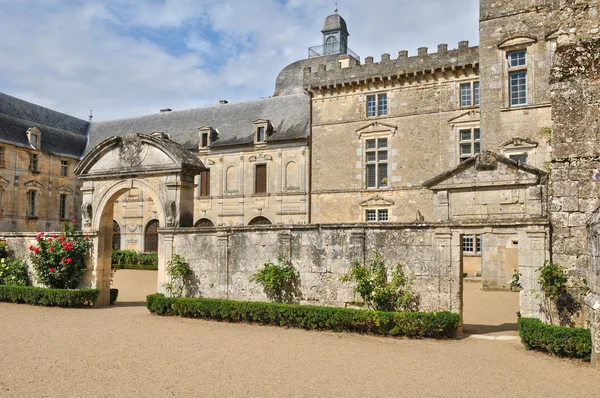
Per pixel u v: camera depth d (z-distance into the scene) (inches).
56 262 611.2
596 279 358.0
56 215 1547.7
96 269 613.6
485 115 812.0
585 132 408.5
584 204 402.9
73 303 585.0
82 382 276.8
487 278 833.5
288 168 1268.5
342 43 1927.9
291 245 499.5
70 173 1603.1
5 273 652.1
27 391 259.9
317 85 1208.2
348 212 1168.2
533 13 788.0
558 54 424.2
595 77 409.1
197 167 591.8
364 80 1157.7
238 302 486.9
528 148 778.8
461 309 438.0
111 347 365.7
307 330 448.5
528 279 416.8
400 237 457.1
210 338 405.7
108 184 617.0
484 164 667.4
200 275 543.8
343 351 364.5
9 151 1414.9
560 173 414.3
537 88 781.9
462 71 1071.0
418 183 1098.1
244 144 1318.9
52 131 1576.0
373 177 1162.0
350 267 472.1
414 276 448.8
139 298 727.7
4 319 489.4
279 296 499.5
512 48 800.3
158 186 583.8
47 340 387.5
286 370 307.4
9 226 1400.1
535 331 374.3
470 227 435.5
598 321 333.1
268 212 1277.1
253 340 399.5
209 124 1451.8
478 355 361.4
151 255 1344.7
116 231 1513.3
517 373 314.2
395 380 290.5
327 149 1208.8
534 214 632.4
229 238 531.8
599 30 414.3
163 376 290.7
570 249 403.9
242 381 282.4
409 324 419.5
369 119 1162.0
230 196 1332.4
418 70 1096.2
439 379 294.7
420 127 1107.3
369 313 428.8
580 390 281.3
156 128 1540.4
